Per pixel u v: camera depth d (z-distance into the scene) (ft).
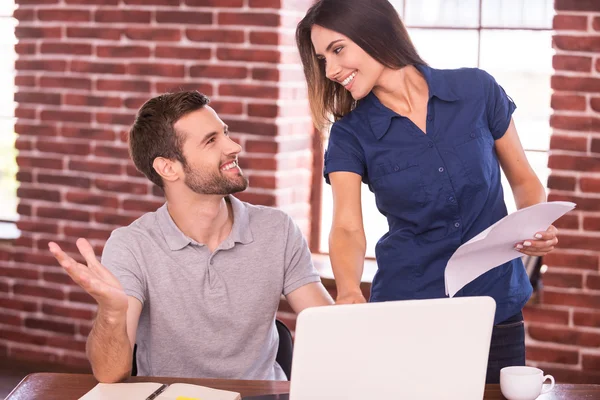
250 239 8.75
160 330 8.50
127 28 14.52
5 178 16.74
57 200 15.28
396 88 8.57
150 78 14.48
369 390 6.07
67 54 14.94
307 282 8.97
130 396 6.98
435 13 14.21
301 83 14.52
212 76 14.15
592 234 12.73
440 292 8.70
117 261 8.41
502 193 8.84
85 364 15.39
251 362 8.67
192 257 8.53
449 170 8.46
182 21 14.20
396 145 8.60
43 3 14.98
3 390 14.65
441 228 8.63
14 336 15.81
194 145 8.32
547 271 13.01
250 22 13.83
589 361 12.91
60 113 15.11
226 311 8.55
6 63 16.44
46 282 15.49
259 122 13.98
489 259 7.73
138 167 8.71
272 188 14.03
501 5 13.88
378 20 8.29
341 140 8.84
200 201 8.50
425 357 6.13
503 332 8.71
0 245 15.71
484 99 8.65
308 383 5.96
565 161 12.75
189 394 6.94
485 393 7.20
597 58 12.45
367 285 13.80
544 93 13.83
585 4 12.41
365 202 14.96
